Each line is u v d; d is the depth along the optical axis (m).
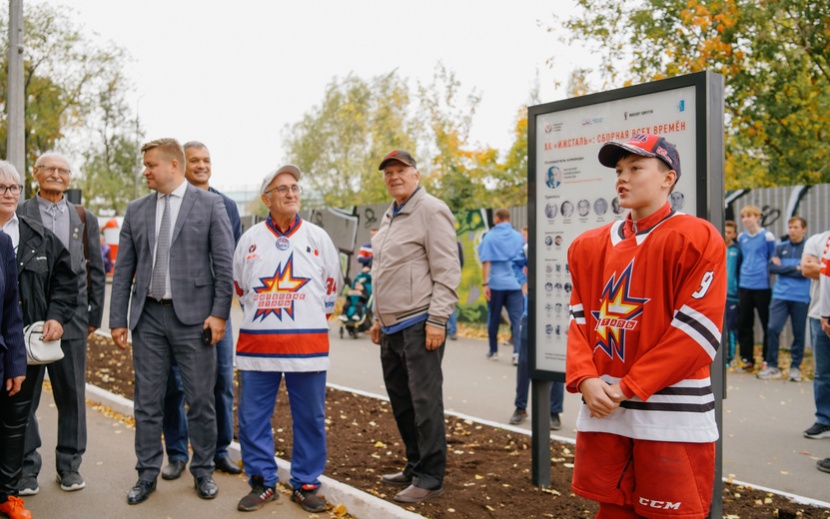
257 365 4.70
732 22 11.80
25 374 4.21
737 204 12.15
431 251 4.67
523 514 4.44
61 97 22.45
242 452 4.82
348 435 6.36
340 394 8.08
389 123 26.34
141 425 4.91
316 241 4.85
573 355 3.09
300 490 4.80
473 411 7.70
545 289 4.86
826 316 5.89
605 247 3.13
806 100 12.77
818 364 6.59
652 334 2.90
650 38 12.52
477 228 15.61
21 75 9.78
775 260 9.42
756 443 6.42
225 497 4.96
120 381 8.73
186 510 4.70
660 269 2.90
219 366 5.52
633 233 3.07
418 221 4.71
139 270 4.98
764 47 12.05
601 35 12.92
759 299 10.01
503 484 5.00
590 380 2.97
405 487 4.98
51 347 4.55
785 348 11.38
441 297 4.61
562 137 4.76
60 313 4.69
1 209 4.41
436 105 23.69
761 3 11.86
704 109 3.94
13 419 4.41
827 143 13.23
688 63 12.33
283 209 4.71
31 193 22.36
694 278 2.83
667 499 2.85
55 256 4.75
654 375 2.81
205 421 5.00
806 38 11.95
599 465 3.03
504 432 6.45
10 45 9.70
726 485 5.02
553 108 4.78
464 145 22.53
